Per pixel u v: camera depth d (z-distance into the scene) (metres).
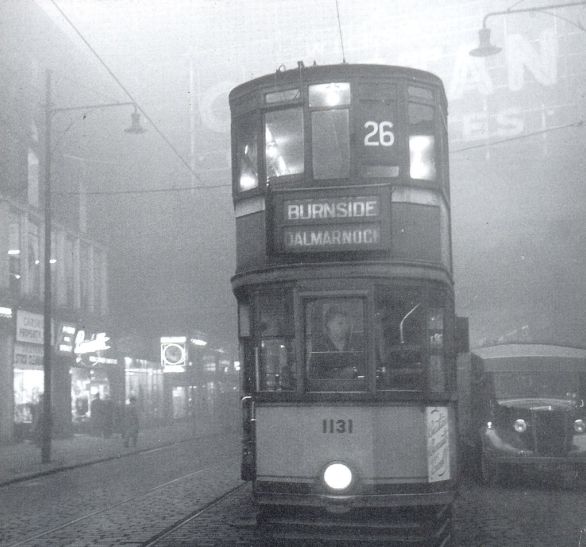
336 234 9.22
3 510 14.06
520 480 17.67
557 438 16.02
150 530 11.33
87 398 38.56
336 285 9.17
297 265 9.27
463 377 18.88
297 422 9.12
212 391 58.62
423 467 8.98
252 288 9.53
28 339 31.55
